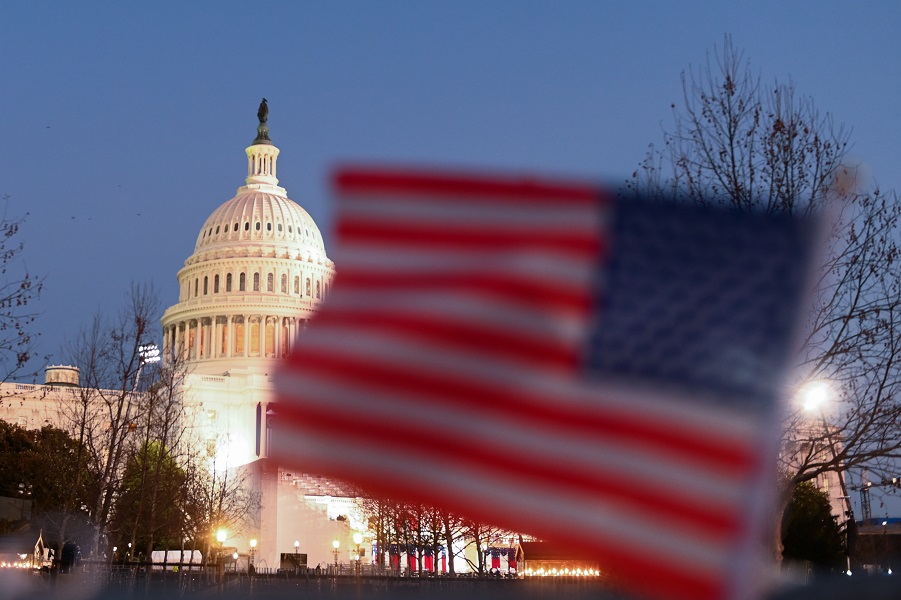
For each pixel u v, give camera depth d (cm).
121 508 11288
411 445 1145
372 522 14862
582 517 1123
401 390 1143
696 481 1112
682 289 1109
